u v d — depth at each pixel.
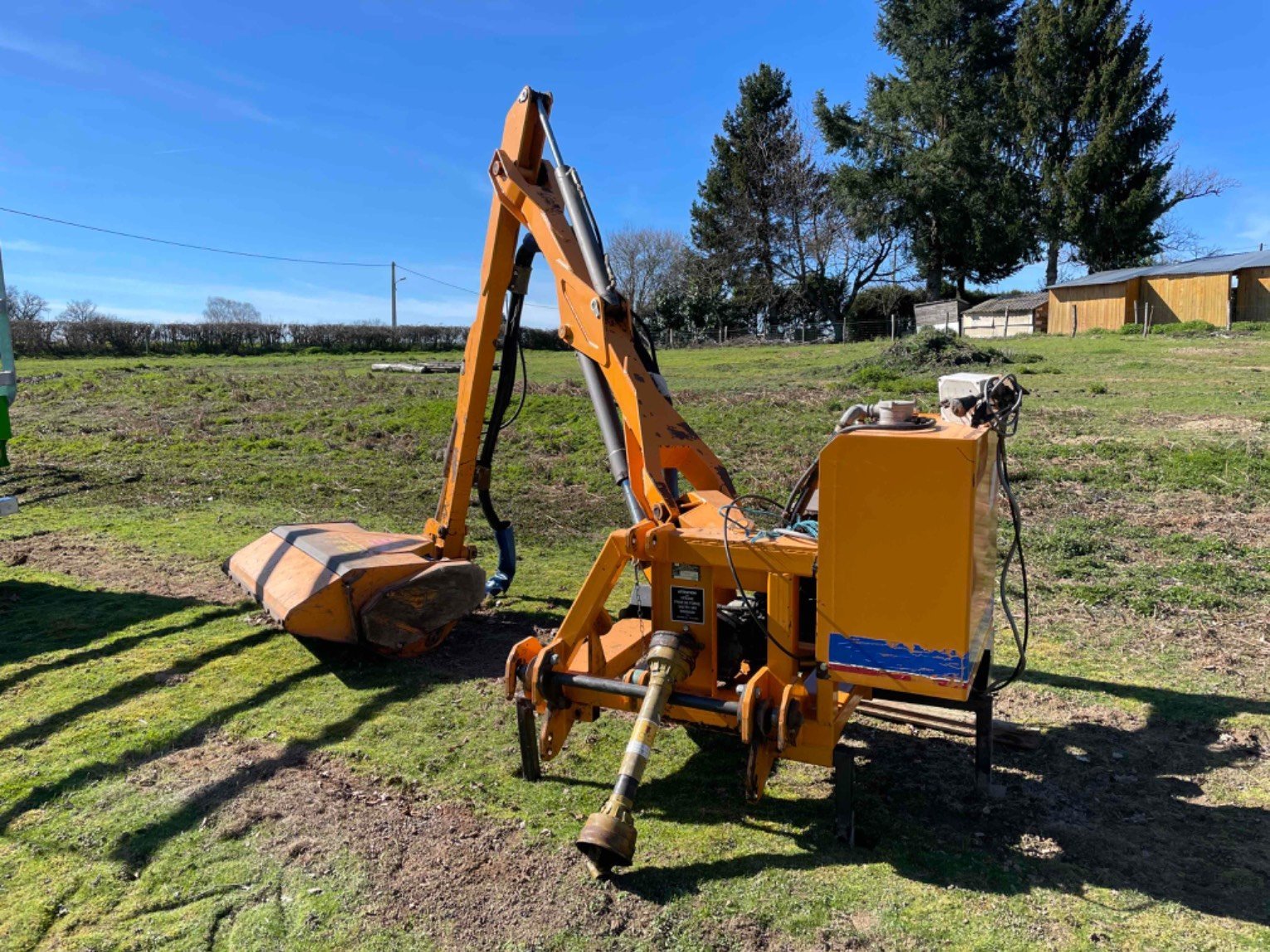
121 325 32.03
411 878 3.40
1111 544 7.86
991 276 46.44
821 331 46.88
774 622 3.66
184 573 7.60
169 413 16.81
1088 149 42.22
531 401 15.48
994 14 45.84
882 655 3.28
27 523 9.48
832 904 3.23
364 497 10.78
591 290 4.54
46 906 3.24
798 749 3.65
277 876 3.43
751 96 50.56
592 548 8.66
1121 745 4.52
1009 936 3.06
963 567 3.12
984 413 3.84
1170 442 11.02
